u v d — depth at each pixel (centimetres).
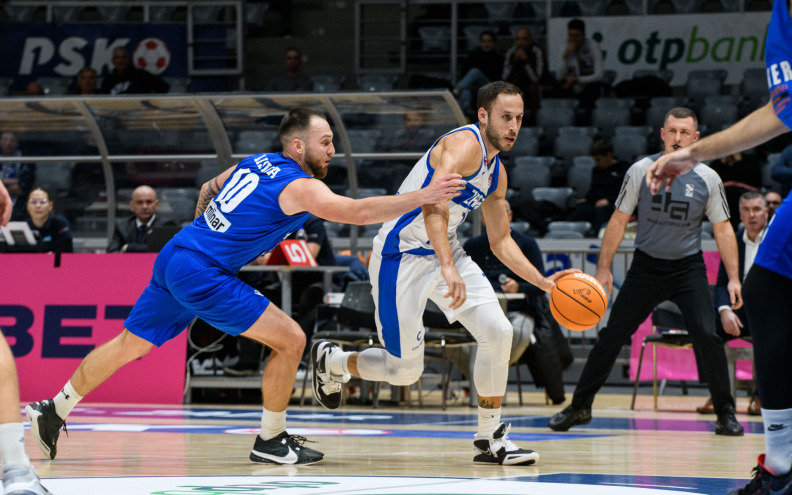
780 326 445
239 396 1452
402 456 710
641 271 972
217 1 3016
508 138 673
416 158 1620
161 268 669
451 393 1558
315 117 681
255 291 666
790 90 430
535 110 2667
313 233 1460
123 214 1684
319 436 894
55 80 2956
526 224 2205
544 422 1102
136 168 1675
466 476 579
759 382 450
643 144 2508
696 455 731
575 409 971
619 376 1838
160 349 1374
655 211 957
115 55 2630
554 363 1383
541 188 2375
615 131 2577
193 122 1619
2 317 1380
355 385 1459
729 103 2628
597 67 2734
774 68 443
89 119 1597
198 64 3009
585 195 2277
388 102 1542
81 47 2972
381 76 3000
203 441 826
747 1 2838
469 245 1391
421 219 689
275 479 556
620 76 2822
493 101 672
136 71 2630
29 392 1358
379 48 3053
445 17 3003
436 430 968
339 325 1398
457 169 661
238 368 1403
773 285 447
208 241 661
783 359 443
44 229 1566
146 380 1371
